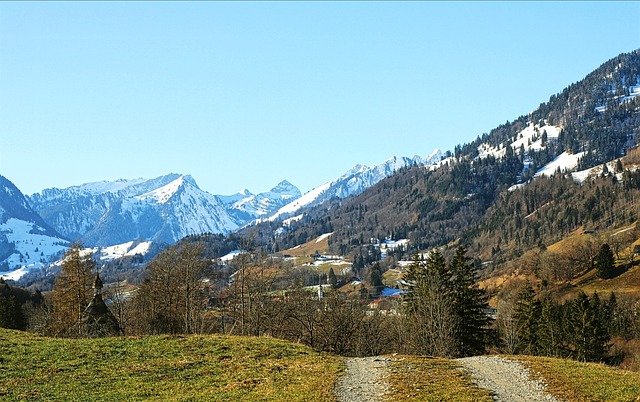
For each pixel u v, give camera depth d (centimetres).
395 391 3016
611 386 3078
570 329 8288
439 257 6700
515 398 2884
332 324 6994
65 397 2964
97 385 3212
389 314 9338
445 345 5881
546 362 3816
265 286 7456
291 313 7062
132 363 3712
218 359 3866
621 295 14262
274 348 4259
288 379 3344
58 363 3650
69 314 6550
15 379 3244
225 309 7931
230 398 2938
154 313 7425
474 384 3173
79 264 6744
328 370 3550
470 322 6241
